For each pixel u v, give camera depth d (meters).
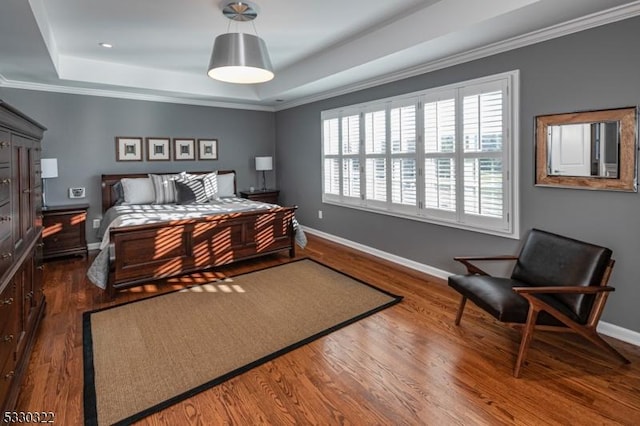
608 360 2.30
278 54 4.29
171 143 5.68
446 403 1.90
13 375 1.84
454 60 3.48
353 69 3.95
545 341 2.54
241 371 2.19
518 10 2.42
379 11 3.07
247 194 6.21
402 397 1.95
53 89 4.71
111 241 3.33
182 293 3.45
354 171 4.96
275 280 3.79
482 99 3.30
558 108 2.79
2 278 1.67
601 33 2.52
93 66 4.47
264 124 6.66
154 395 1.97
